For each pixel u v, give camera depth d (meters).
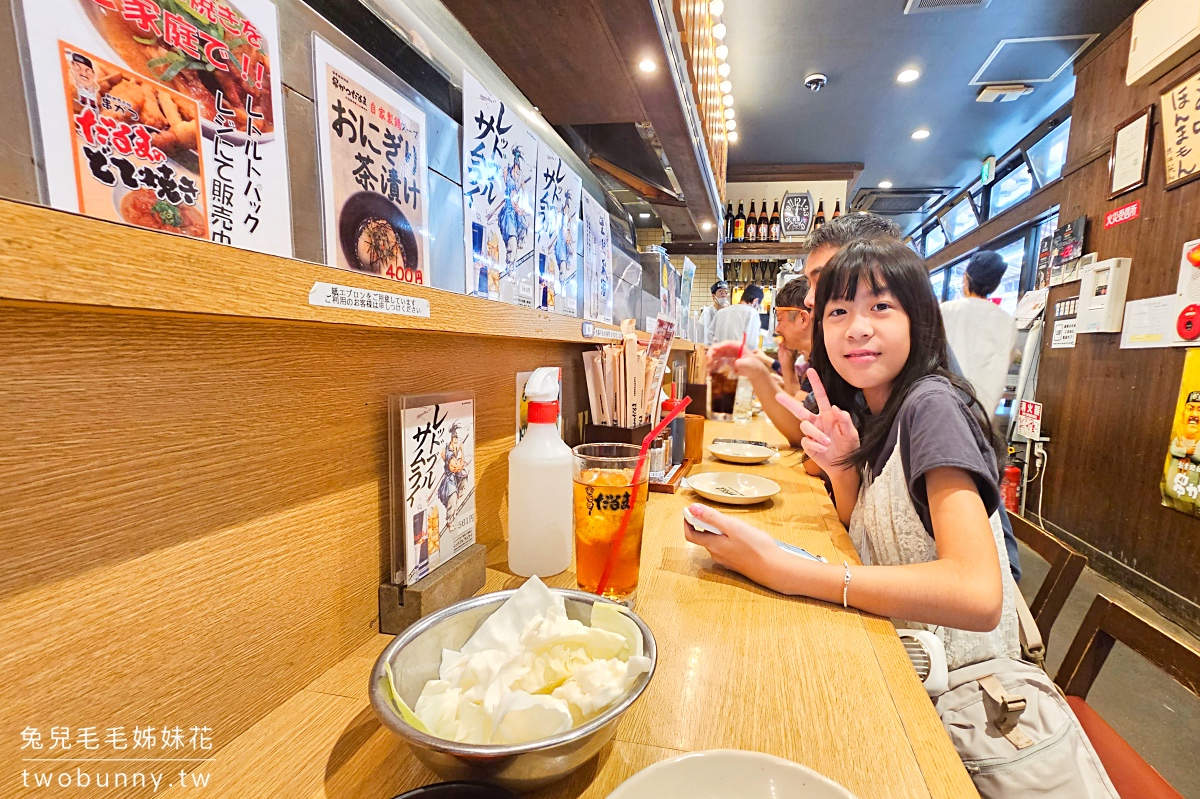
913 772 0.47
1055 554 1.28
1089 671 1.09
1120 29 3.11
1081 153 3.45
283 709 0.53
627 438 1.25
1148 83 2.76
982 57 3.66
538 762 0.39
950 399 1.00
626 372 1.24
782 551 0.84
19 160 0.29
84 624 0.37
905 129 4.78
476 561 0.77
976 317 3.34
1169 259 2.72
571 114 1.52
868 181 6.21
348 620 0.62
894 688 0.60
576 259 1.19
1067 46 3.50
